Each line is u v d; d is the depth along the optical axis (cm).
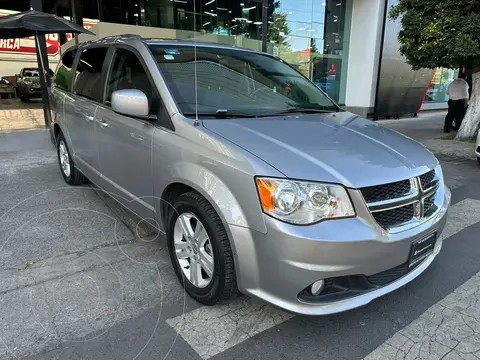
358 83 1330
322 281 210
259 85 343
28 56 2500
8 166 586
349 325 240
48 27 670
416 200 235
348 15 1317
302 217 203
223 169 225
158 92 285
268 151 225
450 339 229
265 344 223
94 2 1455
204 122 260
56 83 512
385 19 1234
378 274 224
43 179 518
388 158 241
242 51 374
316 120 301
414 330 237
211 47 353
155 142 276
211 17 1243
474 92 862
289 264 201
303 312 207
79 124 407
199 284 254
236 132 248
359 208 210
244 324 239
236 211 216
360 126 307
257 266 212
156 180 279
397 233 220
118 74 343
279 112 313
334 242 199
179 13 1280
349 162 225
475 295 274
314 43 1299
